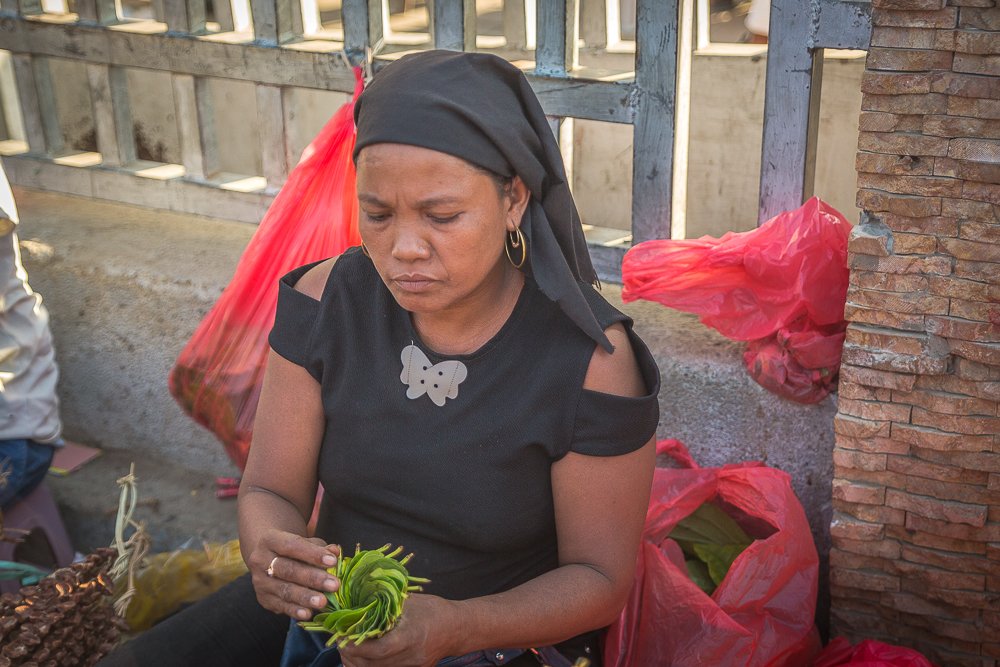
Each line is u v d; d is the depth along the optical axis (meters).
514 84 1.45
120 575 2.40
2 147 3.42
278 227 2.45
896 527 2.13
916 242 1.93
